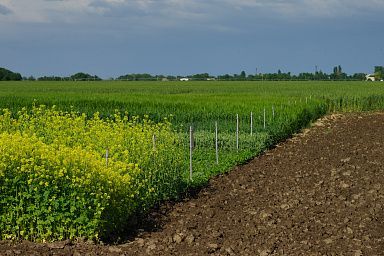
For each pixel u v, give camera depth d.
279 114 34.38
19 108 37.47
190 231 13.07
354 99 50.47
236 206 15.41
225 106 38.06
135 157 15.15
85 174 12.12
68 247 11.70
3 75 144.50
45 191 11.93
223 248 11.83
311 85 98.38
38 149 12.62
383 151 23.84
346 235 12.64
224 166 20.39
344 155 23.02
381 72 163.00
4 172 11.94
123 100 42.69
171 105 38.97
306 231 12.97
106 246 11.92
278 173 19.78
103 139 15.86
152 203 14.78
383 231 12.90
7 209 11.99
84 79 153.00
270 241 12.27
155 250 11.73
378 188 16.92
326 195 16.22
